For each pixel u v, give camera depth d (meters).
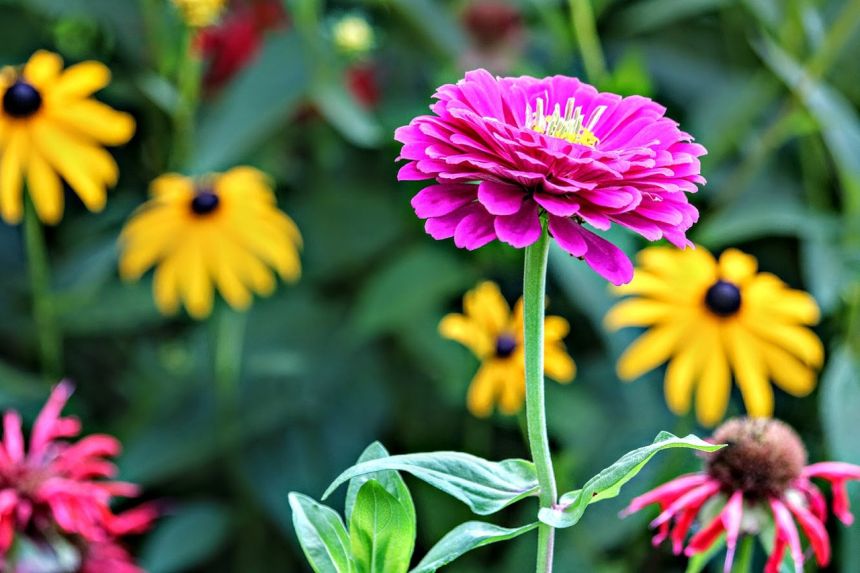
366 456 0.94
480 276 1.30
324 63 1.28
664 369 1.27
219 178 1.25
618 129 0.93
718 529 1.02
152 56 1.30
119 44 1.30
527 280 0.92
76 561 1.10
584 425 1.25
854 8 1.26
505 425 1.25
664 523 1.04
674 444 0.91
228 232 1.23
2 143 1.20
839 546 1.21
